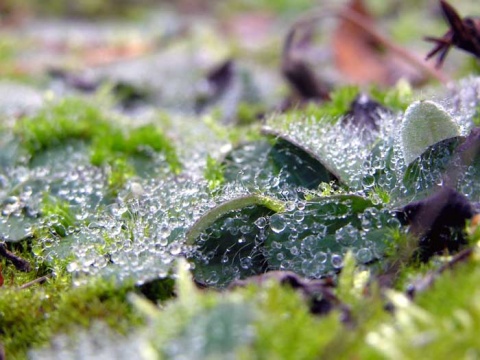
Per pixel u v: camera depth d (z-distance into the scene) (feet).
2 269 0.53
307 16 0.89
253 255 0.51
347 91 0.67
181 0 2.18
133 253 0.51
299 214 0.51
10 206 0.58
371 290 0.46
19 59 1.31
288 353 0.41
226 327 0.41
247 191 0.55
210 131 0.72
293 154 0.57
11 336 0.48
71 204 0.59
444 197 0.49
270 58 1.32
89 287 0.48
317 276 0.49
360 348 0.42
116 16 2.07
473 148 0.51
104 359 0.43
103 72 1.15
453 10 0.62
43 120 0.71
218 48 1.36
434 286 0.45
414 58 0.81
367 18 1.15
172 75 1.15
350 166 0.54
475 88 0.60
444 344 0.41
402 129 0.52
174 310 0.42
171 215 0.54
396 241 0.49
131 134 0.68
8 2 1.93
